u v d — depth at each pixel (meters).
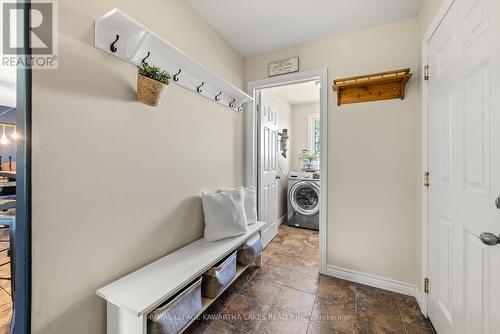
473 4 0.97
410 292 1.79
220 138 2.09
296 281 1.98
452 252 1.18
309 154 4.16
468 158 1.02
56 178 0.92
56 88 0.92
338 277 2.05
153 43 1.25
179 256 1.48
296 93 3.70
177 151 1.58
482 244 0.92
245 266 1.90
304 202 3.69
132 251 1.26
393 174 1.86
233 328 1.42
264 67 2.41
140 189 1.30
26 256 0.84
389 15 1.79
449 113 1.21
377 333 1.38
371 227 1.94
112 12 1.00
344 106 2.03
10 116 3.82
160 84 1.21
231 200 1.87
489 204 0.88
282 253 2.60
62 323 0.95
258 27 1.97
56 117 0.92
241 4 1.69
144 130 1.32
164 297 1.07
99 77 1.08
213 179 1.98
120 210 1.19
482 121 0.92
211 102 1.95
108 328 1.10
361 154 1.97
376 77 1.86
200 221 1.82
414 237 1.79
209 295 1.49
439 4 1.33
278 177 3.31
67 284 0.97
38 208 0.87
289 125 4.29
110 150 1.13
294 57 2.25
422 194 1.59
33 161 0.85
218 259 1.48
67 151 0.96
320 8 1.73
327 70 2.10
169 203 1.51
